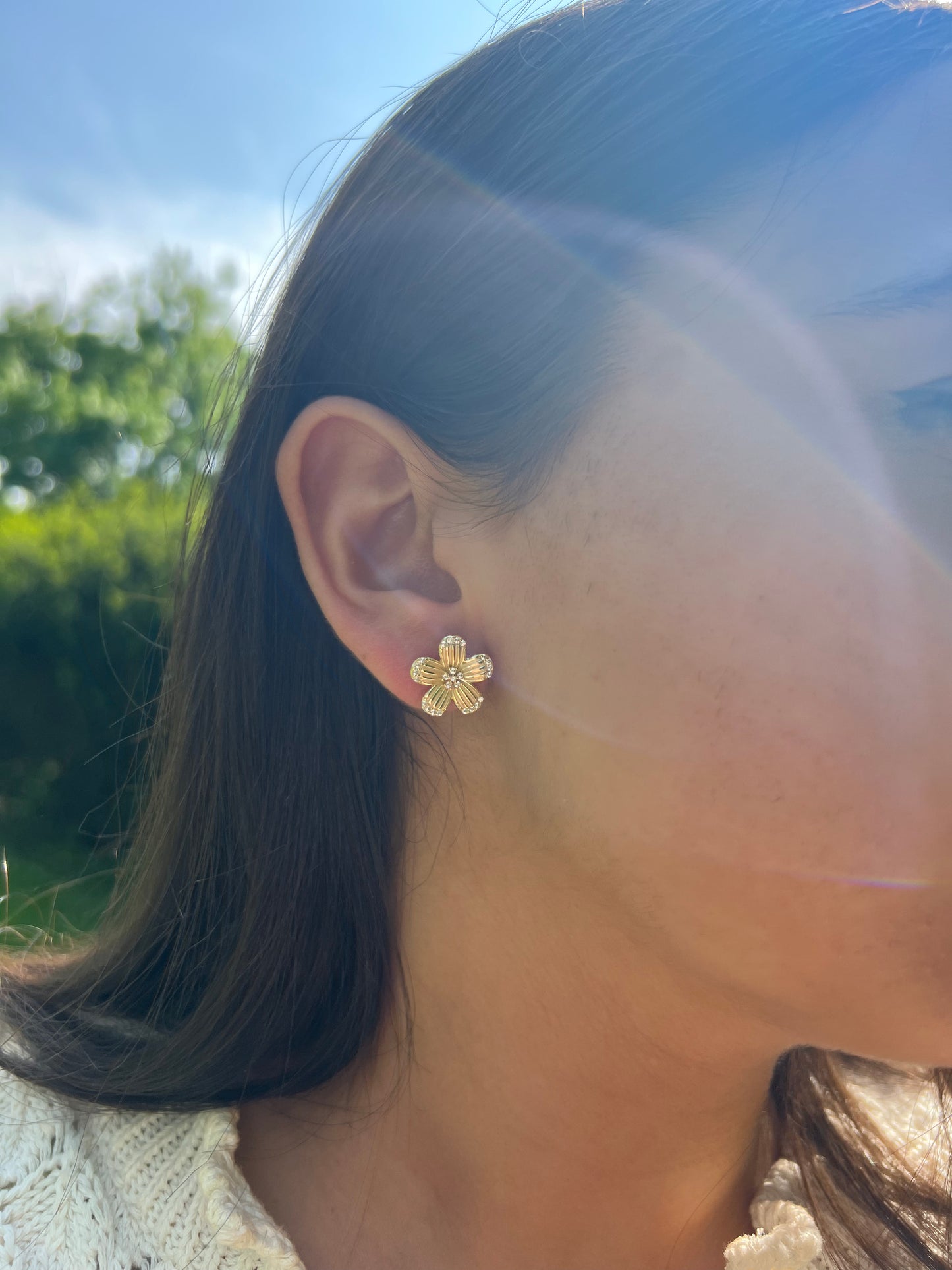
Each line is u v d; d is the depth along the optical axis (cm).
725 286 17
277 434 21
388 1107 20
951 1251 24
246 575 22
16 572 150
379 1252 20
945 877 16
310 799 21
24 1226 19
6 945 30
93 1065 22
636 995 19
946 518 16
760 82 17
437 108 21
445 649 19
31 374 458
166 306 466
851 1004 17
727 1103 20
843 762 16
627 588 17
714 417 17
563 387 18
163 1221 19
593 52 19
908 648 15
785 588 16
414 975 20
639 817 17
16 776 154
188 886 23
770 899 16
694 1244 21
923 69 17
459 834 20
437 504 19
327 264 21
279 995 21
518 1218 20
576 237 18
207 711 23
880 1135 26
